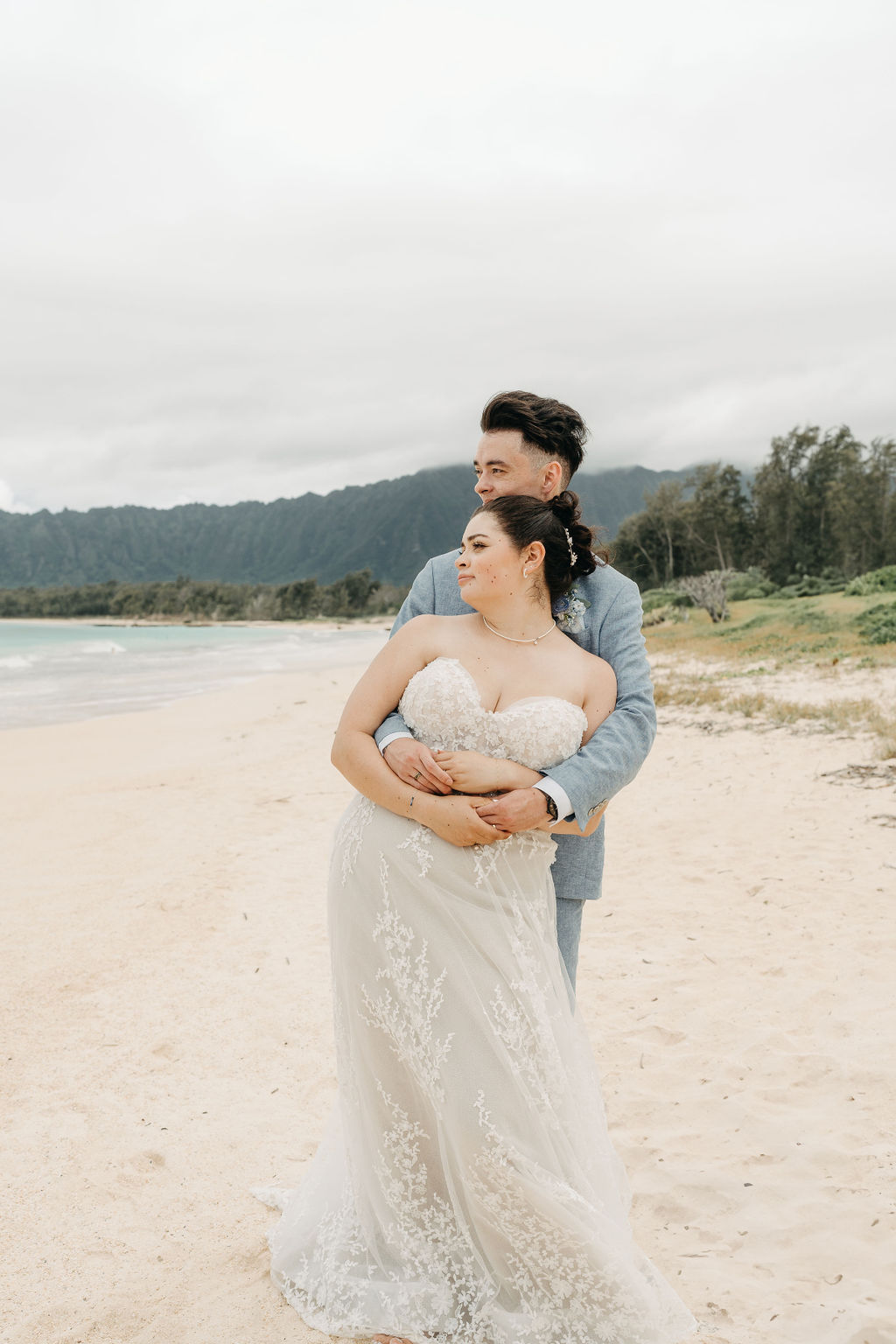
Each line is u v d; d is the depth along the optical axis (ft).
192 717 57.06
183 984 15.51
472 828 7.14
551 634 8.09
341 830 7.94
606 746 7.50
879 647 64.18
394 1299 7.39
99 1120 11.13
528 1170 6.95
